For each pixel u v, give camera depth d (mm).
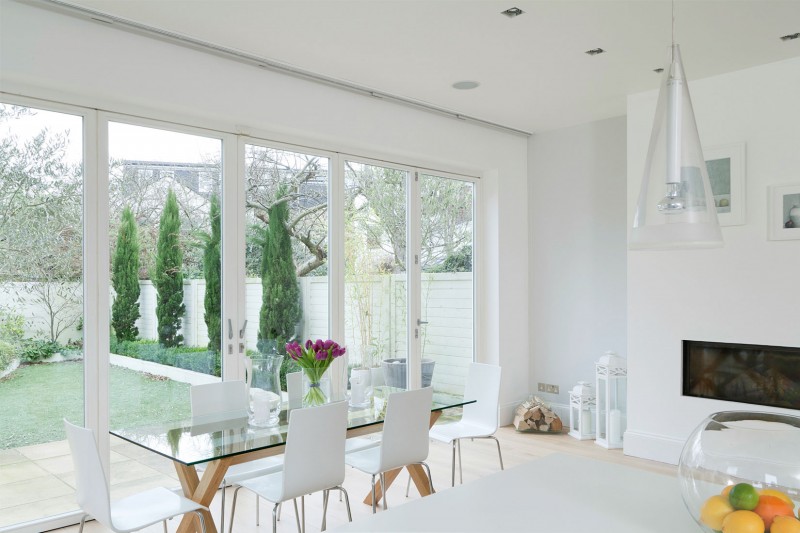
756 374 4453
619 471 1816
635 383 5035
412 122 5328
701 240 1580
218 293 4340
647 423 4977
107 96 3707
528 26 3682
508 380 6219
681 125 1626
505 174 6207
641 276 5004
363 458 3426
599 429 5461
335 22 3623
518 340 6305
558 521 1433
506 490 1648
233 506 3180
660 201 1632
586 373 5977
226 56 4090
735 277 4543
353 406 3502
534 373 6340
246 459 2803
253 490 2916
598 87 4863
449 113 5555
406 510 1506
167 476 4031
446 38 3863
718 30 3770
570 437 5738
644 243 1658
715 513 1205
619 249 5754
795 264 4285
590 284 5953
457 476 4555
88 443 2369
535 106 5383
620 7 3434
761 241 4426
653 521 1433
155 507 2674
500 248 6148
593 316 5930
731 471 1211
